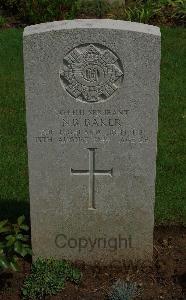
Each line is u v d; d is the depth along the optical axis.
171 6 4.59
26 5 4.43
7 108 3.44
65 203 2.33
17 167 2.94
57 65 2.14
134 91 2.17
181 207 2.69
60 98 2.18
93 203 2.33
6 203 2.70
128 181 2.29
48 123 2.21
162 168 2.95
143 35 2.10
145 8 4.50
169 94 3.57
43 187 2.30
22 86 3.65
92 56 2.13
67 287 2.31
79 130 2.22
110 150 2.25
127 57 2.13
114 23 2.13
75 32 2.10
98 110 2.20
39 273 2.31
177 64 3.89
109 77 2.15
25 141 3.14
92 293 2.29
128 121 2.21
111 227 2.37
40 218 2.35
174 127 3.27
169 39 4.17
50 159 2.26
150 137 2.22
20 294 2.29
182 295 2.28
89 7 4.52
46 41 2.11
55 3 4.34
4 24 4.41
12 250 2.27
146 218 2.35
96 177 2.29
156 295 2.28
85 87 2.17
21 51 4.00
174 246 2.52
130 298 2.23
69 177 2.29
